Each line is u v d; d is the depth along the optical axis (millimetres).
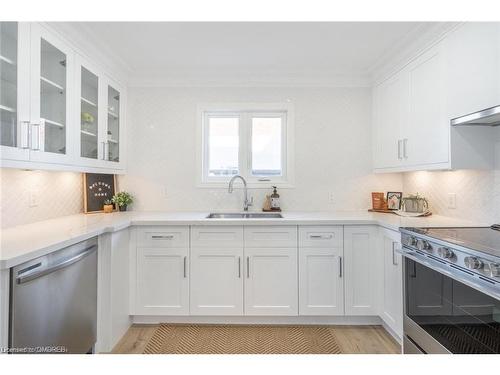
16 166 1649
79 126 2246
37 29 1787
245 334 2393
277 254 2496
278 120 3273
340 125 3178
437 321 1686
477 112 1700
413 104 2396
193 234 2502
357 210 3170
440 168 2076
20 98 1668
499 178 1986
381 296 2451
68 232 1851
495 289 1283
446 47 2008
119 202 3051
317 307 2494
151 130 3176
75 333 1780
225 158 3295
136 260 2490
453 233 1794
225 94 3178
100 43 2410
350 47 2537
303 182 3188
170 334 2391
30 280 1372
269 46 2523
